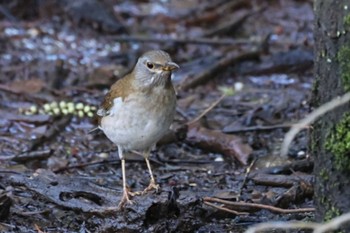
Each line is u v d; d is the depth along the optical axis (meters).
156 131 10.20
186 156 12.66
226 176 11.84
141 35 18.23
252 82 15.96
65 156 12.70
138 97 10.00
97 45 17.61
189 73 16.11
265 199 10.82
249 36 18.12
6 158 12.40
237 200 10.78
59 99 14.74
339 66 8.20
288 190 10.95
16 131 13.45
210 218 10.32
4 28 18.14
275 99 14.80
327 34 8.34
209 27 18.75
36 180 10.90
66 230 10.02
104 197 10.23
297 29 18.19
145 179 11.79
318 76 9.12
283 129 13.42
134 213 9.67
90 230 9.95
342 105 8.15
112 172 12.10
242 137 13.22
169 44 17.56
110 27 18.19
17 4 18.70
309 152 11.76
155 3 19.86
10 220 10.24
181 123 13.39
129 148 10.54
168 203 9.70
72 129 13.68
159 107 10.05
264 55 16.78
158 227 9.68
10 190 10.84
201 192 10.99
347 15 8.06
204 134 12.85
